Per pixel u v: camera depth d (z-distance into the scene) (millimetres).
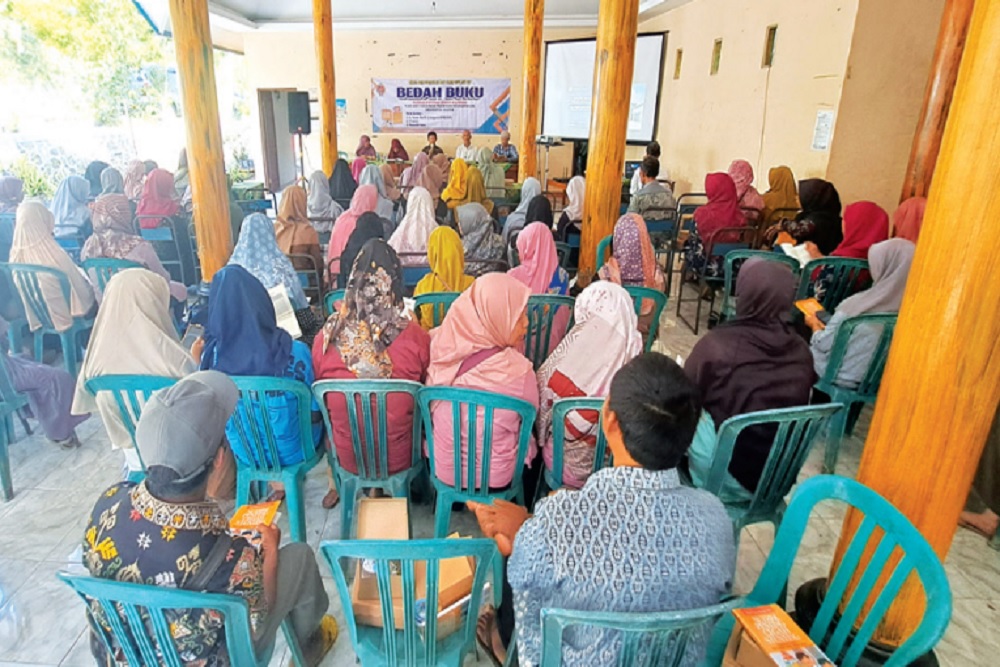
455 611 1339
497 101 10453
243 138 12586
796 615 1541
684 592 935
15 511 2127
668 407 917
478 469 1765
